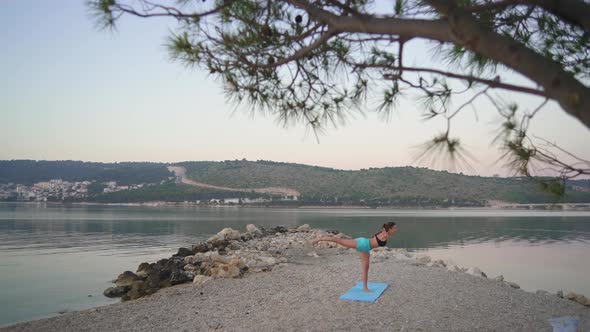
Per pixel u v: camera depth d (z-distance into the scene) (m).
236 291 10.09
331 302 8.39
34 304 11.93
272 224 66.25
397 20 2.73
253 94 4.31
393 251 17.00
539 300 9.02
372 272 11.50
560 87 2.12
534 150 2.87
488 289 9.69
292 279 11.27
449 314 7.57
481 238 43.84
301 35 3.79
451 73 2.79
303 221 80.88
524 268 22.16
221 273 12.09
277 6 3.95
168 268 13.60
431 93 3.29
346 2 3.27
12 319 10.24
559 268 22.17
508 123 2.46
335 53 4.11
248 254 16.34
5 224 62.56
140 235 42.44
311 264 13.95
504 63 2.34
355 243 9.05
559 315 7.81
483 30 2.35
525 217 119.25
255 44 4.04
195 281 11.74
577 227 67.19
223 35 3.93
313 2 3.45
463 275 11.22
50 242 34.56
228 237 21.70
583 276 19.47
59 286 14.92
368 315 7.46
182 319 7.85
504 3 2.96
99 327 7.54
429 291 9.27
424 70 3.00
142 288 12.23
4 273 18.28
